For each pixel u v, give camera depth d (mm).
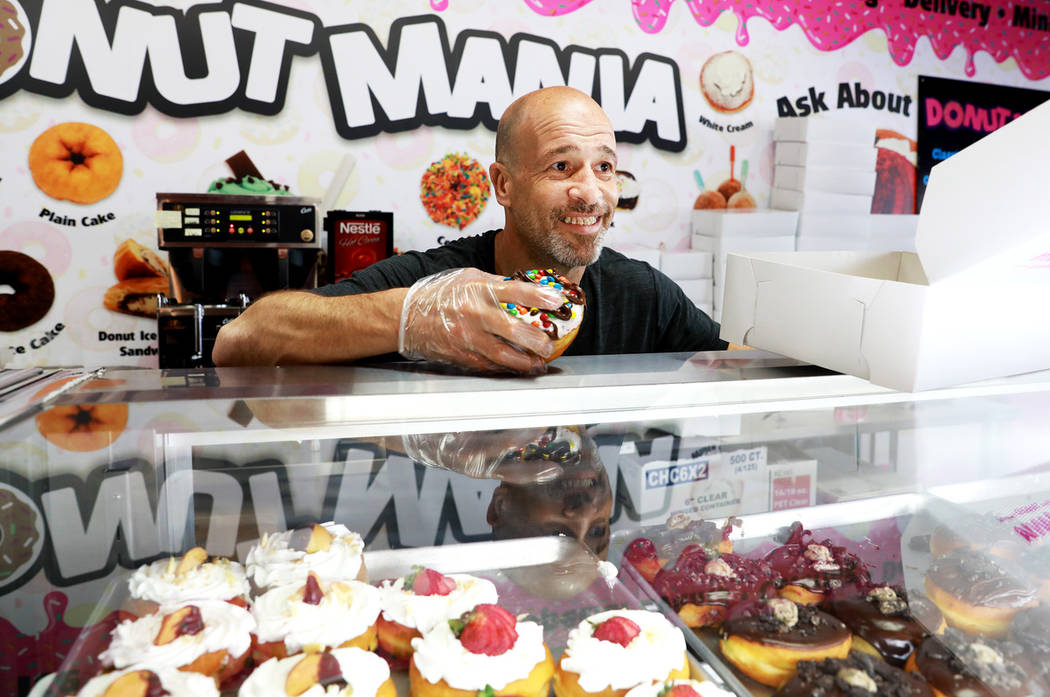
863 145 3842
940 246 856
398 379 927
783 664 653
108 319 3209
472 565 727
